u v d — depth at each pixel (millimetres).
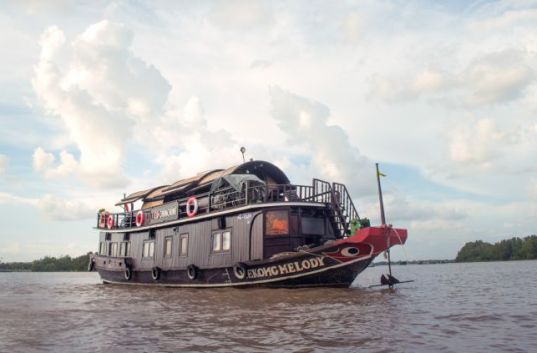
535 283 23594
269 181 24000
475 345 8242
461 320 10922
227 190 22250
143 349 8570
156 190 29734
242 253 20109
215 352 8203
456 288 20922
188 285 23438
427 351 7863
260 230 19547
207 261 21969
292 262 18172
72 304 16422
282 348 8320
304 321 10945
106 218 31562
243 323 10984
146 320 11977
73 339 9602
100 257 31188
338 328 9977
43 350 8656
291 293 17234
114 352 8398
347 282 18656
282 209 19609
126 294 20938
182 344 8883
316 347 8312
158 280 25703
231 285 20734
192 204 23203
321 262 17719
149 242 26953
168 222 24859
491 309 12836
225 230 21344
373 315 11727
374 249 17469
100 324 11461
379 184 17938
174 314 12992
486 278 30047
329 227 21188
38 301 17828
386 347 8180
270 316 11891
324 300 15016
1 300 18359
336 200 21219
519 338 8781
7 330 10758
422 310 12641
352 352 7910
